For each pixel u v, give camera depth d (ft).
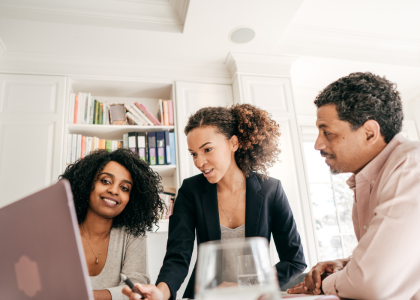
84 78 9.23
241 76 9.78
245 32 8.84
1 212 1.67
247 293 1.25
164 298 2.95
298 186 9.04
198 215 4.21
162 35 8.70
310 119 11.91
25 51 8.88
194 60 9.91
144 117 9.25
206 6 7.87
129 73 9.57
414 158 2.49
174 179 9.29
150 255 8.66
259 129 4.20
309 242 8.54
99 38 8.66
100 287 3.81
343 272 2.38
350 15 9.28
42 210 1.61
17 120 8.39
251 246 1.32
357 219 3.34
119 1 8.16
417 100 12.55
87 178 4.15
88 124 8.84
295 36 9.87
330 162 3.19
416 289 2.16
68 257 1.60
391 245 2.19
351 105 2.89
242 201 4.32
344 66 10.65
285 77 10.08
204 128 3.86
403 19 9.55
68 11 8.12
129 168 4.35
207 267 1.29
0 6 7.84
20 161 8.09
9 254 1.67
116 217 4.41
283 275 3.80
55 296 1.65
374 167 2.92
